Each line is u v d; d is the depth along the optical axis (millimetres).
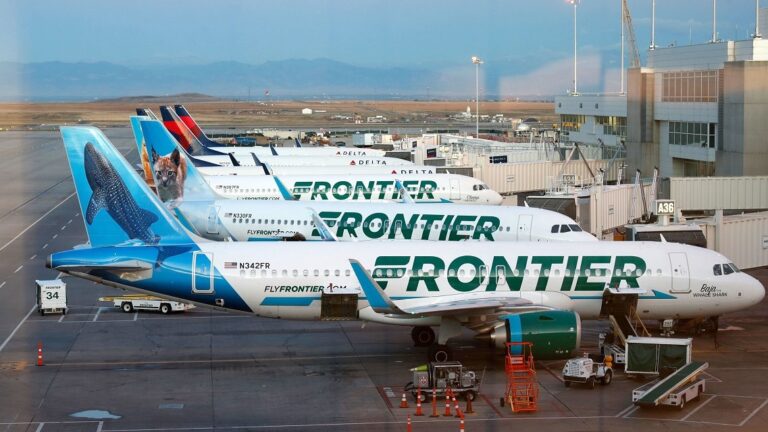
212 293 52531
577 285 54000
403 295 53344
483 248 54469
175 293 52469
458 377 45938
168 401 45562
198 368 51969
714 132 100188
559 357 49281
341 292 52719
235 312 53719
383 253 53750
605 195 86562
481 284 53438
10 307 69188
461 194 91812
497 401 45375
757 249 76938
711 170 103875
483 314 52000
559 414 43281
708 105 100312
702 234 71562
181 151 80625
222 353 55406
